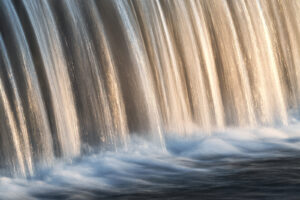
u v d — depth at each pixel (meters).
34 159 34.56
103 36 38.81
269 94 48.03
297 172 31.95
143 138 39.41
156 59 40.88
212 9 45.34
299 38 52.81
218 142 40.59
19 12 35.19
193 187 30.25
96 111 37.94
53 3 36.97
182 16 43.16
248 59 46.94
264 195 28.09
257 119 46.50
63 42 36.97
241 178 31.33
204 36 44.38
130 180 32.47
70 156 36.25
